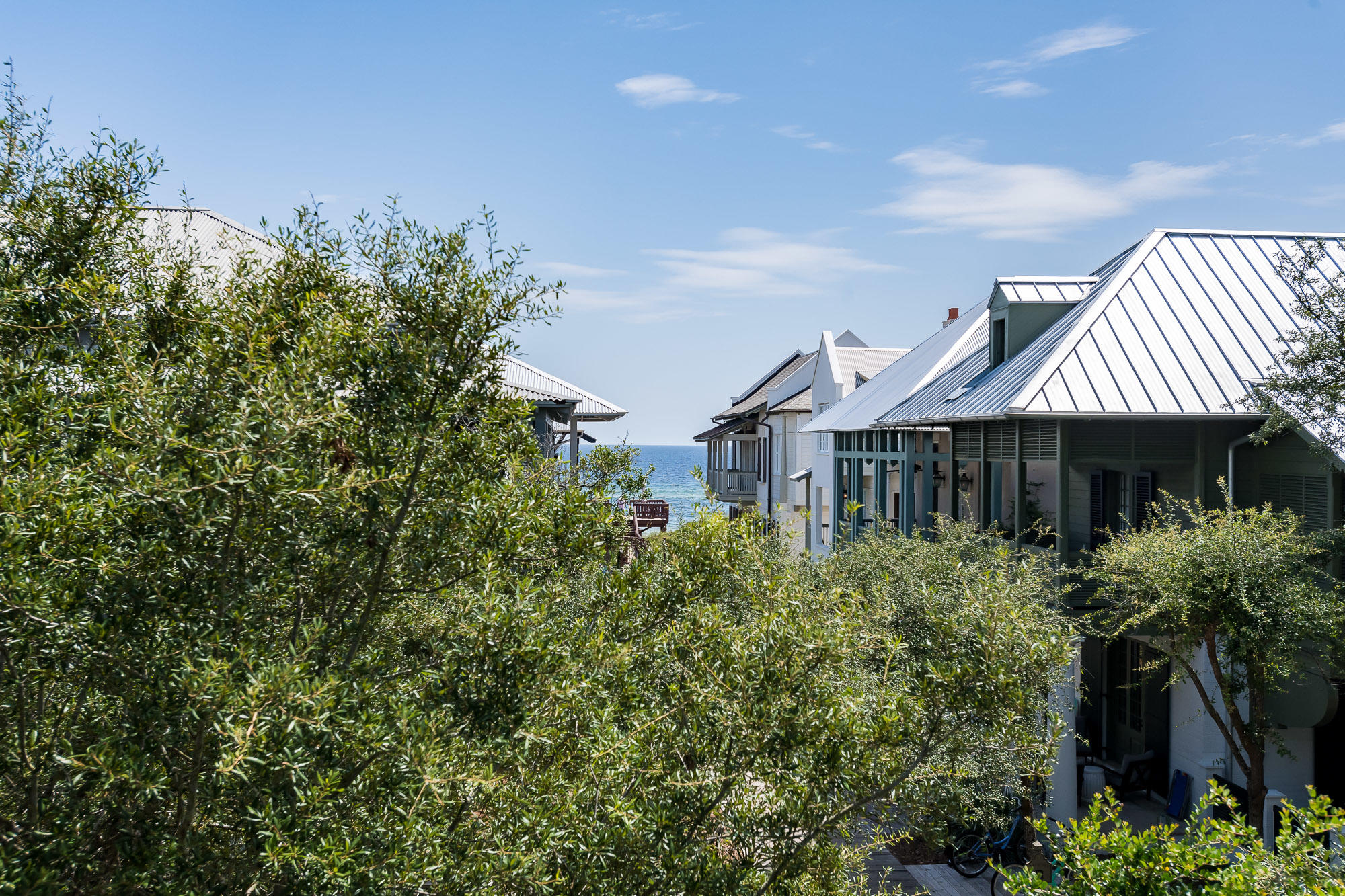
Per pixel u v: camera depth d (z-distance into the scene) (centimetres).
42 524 306
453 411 436
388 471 408
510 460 475
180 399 366
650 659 543
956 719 504
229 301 445
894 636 552
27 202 477
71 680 367
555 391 2219
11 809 371
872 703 525
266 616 408
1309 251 1242
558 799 423
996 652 492
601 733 441
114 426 339
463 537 440
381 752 360
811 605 532
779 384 4181
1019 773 954
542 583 485
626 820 420
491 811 401
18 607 299
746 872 473
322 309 439
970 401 1625
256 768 326
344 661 407
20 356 436
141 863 327
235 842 352
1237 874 435
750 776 521
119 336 427
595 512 499
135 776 311
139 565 346
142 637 344
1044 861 1130
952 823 1195
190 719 328
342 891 329
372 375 424
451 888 366
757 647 488
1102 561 1290
